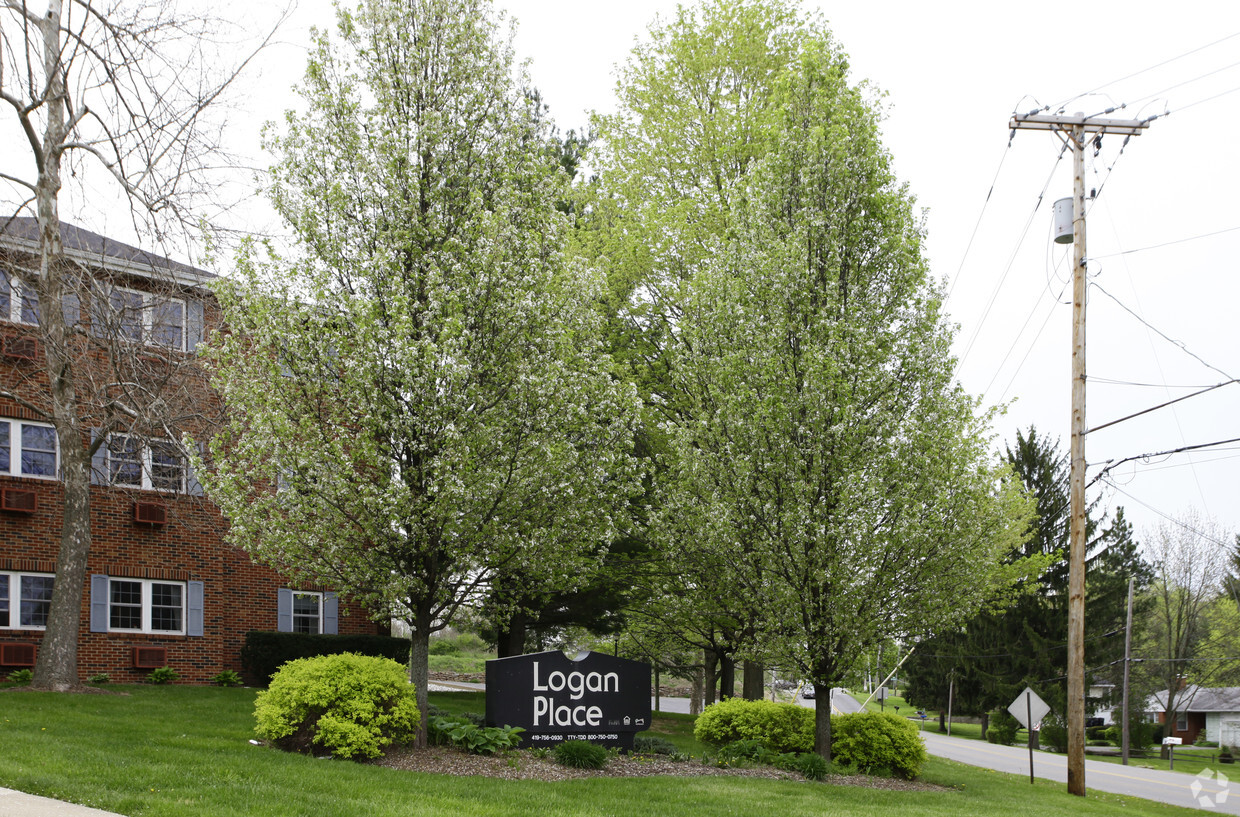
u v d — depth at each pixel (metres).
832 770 15.28
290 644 21.47
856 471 14.25
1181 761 40.06
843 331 14.88
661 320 19.97
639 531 17.14
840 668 15.09
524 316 12.37
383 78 13.11
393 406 11.91
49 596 18.78
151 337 15.75
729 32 21.05
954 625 15.77
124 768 8.84
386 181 12.66
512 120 13.64
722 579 16.19
